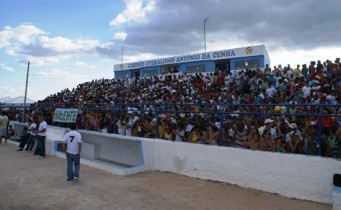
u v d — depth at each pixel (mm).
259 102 13656
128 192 8000
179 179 9172
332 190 6352
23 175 9930
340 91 12039
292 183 7340
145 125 11883
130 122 12695
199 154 9258
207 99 15203
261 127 9297
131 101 19484
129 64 34250
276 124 8586
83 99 26016
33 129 14672
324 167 6910
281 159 7551
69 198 7566
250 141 8453
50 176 9750
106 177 9617
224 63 27391
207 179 8992
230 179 8492
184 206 6938
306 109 9211
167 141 10211
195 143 9500
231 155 8500
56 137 14828
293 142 7891
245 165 8195
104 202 7258
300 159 7250
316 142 7703
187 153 9570
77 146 9180
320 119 7242
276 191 7582
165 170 10195
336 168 6754
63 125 16734
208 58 27625
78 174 9188
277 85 15617
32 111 19984
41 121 14164
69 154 9117
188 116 10969
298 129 8367
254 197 7418
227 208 6766
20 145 14945
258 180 7930
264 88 15859
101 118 14516
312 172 7062
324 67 16578
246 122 8961
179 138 10484
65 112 15773
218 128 9477
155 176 9633
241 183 8250
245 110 11219
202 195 7668
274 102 12531
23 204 7195
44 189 8344
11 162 12102
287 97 13219
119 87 28406
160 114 11914
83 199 7477
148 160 10703
